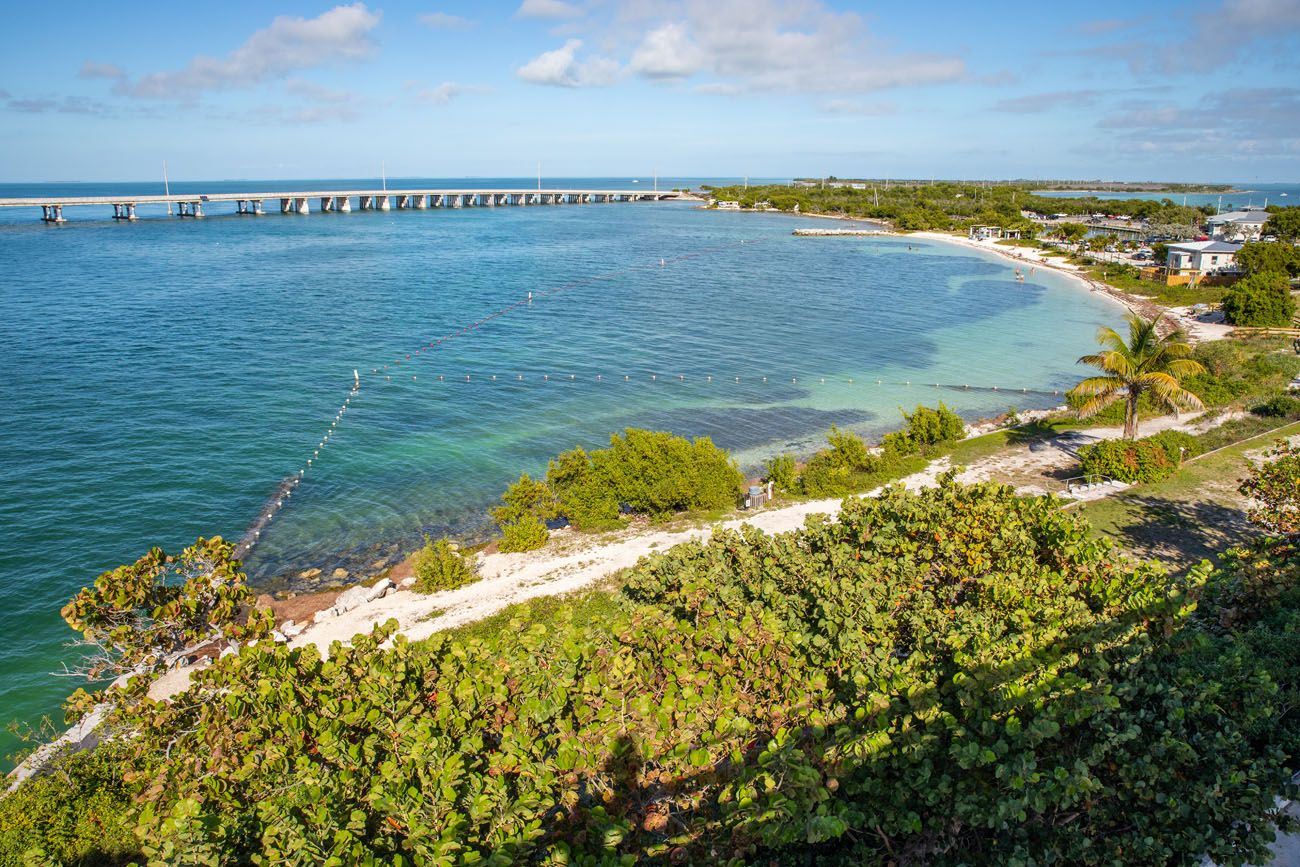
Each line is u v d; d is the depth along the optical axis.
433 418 50.97
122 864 16.14
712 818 11.04
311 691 13.89
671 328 76.94
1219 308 82.50
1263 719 12.34
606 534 35.09
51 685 25.80
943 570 17.23
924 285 105.06
